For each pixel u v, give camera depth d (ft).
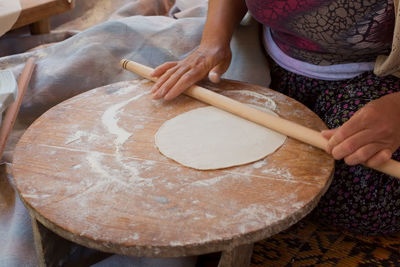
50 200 2.54
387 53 3.99
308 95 4.65
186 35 5.28
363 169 3.79
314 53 4.27
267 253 4.17
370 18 3.52
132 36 5.18
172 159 2.91
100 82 4.92
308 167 2.86
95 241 2.28
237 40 5.32
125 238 2.27
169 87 3.66
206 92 3.64
